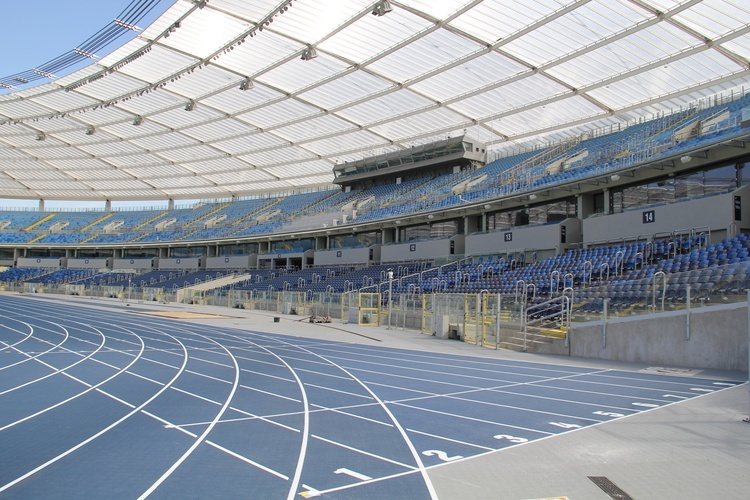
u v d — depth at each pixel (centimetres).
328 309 3950
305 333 2866
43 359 1775
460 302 2570
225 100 4450
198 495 614
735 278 1603
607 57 2975
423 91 3812
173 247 7644
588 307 1953
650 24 2572
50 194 8338
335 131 4809
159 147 5819
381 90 3906
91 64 3912
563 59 3066
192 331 2861
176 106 4678
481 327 2333
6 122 5253
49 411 1043
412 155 5150
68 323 3178
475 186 4303
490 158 4953
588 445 791
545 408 1060
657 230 2677
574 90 3412
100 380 1394
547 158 4047
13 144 6059
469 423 947
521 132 4294
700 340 1505
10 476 678
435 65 3431
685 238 2509
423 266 4262
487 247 3797
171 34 3406
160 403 1120
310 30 3225
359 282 4381
